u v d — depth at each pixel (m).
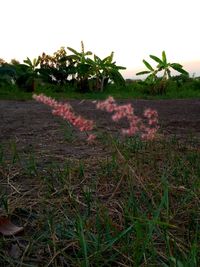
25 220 1.89
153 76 22.34
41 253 1.58
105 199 2.15
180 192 2.16
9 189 2.34
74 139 4.01
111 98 1.69
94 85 22.52
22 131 4.91
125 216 1.64
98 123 5.86
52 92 21.75
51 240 1.66
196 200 1.99
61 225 1.76
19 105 10.95
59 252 1.53
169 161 2.78
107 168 2.56
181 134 4.50
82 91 22.42
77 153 3.30
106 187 2.31
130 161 2.55
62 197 2.15
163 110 9.41
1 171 2.65
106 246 1.49
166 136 4.19
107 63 22.27
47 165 2.86
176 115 7.66
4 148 3.60
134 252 1.46
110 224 1.69
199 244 1.56
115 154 2.85
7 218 1.81
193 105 11.75
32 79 20.73
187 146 3.47
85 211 1.96
